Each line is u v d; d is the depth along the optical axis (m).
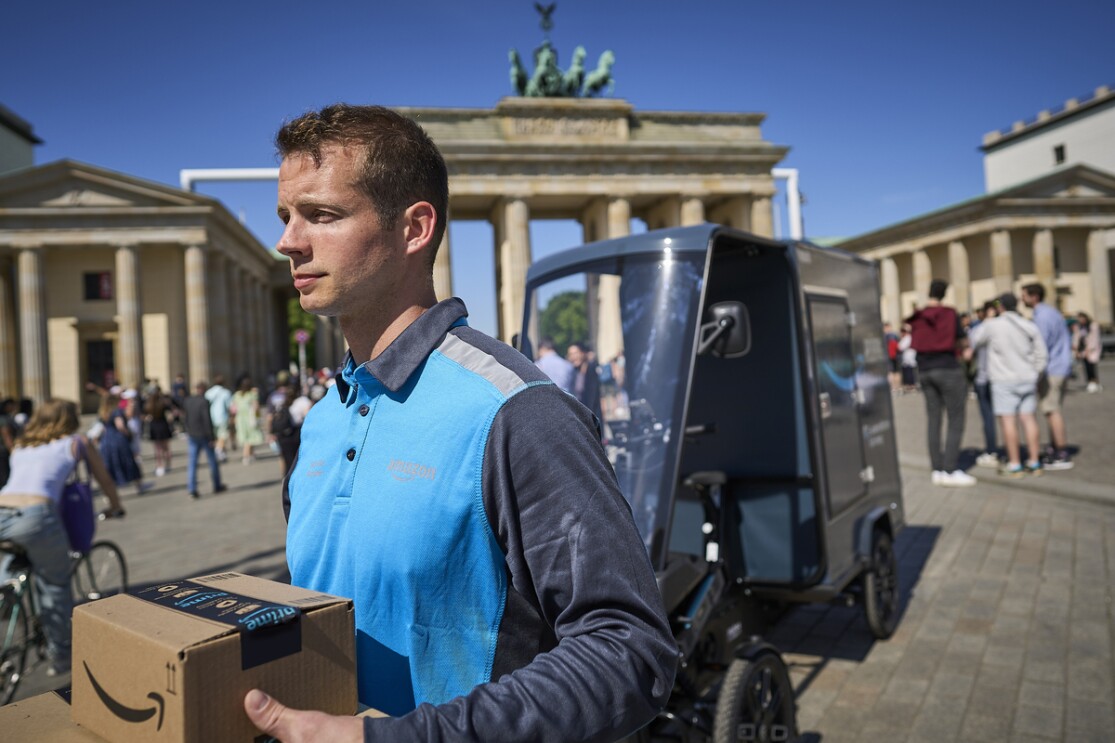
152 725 1.10
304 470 1.59
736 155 45.94
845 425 5.46
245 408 21.19
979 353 11.89
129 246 43.47
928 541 8.27
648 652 1.19
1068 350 11.37
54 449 5.59
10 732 1.25
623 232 45.25
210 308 47.75
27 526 5.29
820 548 4.81
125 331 43.19
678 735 3.54
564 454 1.28
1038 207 55.66
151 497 15.19
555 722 1.10
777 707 3.88
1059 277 57.28
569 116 45.66
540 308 4.78
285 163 1.47
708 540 4.39
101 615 1.24
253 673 1.13
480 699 1.10
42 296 42.53
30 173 41.91
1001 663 5.18
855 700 4.80
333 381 1.64
